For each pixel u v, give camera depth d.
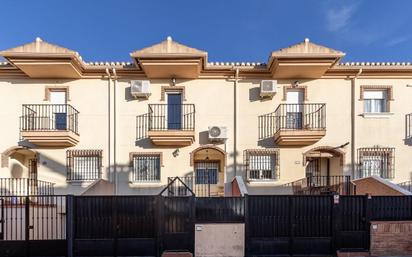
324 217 9.28
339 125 13.98
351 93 14.09
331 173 14.36
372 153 13.84
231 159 13.85
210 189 14.27
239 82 14.16
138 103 13.95
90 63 13.84
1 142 13.41
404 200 9.42
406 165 13.77
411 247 9.30
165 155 13.74
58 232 9.33
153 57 12.55
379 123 13.95
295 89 14.25
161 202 9.02
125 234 8.96
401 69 13.83
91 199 8.96
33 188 13.73
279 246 9.16
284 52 12.72
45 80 13.80
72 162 13.53
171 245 8.97
